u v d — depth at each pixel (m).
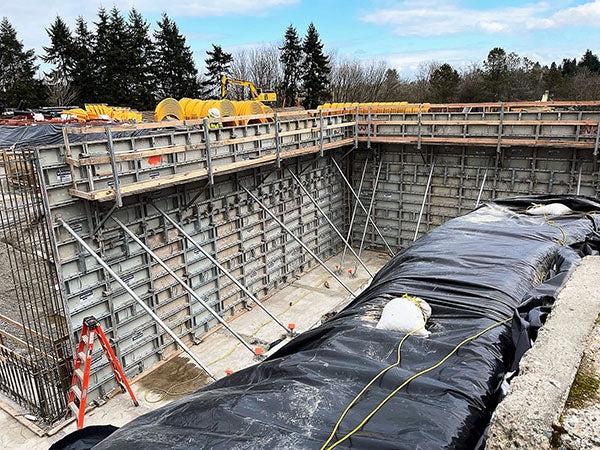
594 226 5.83
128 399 8.70
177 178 9.26
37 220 7.82
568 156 12.85
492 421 1.92
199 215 10.72
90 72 43.53
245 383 3.19
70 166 7.86
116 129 8.27
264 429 2.50
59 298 8.20
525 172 13.50
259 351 9.34
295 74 51.25
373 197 15.49
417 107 15.27
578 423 1.74
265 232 12.72
